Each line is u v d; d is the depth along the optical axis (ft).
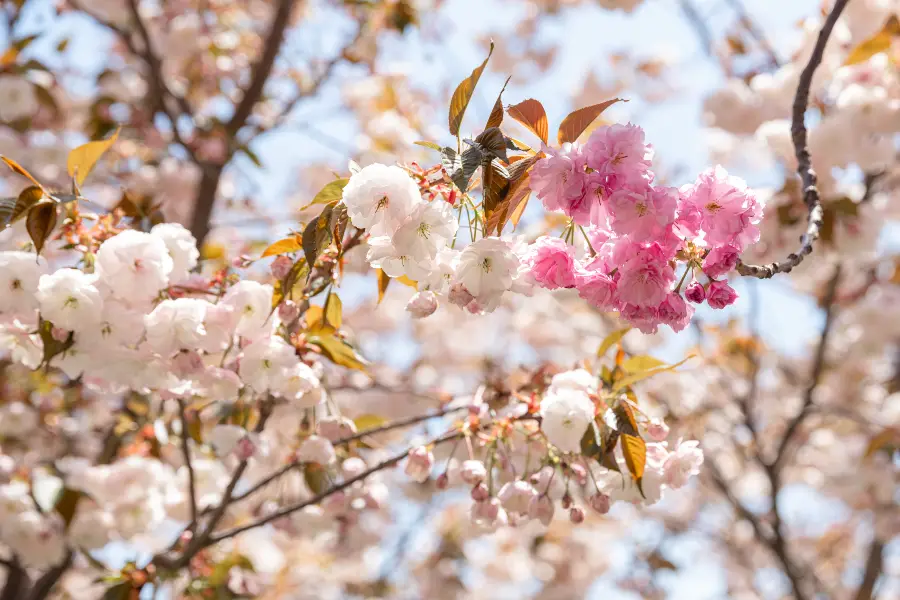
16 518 12.70
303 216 18.48
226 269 8.47
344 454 10.55
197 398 10.26
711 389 22.08
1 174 18.25
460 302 6.56
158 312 7.09
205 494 12.32
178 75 21.52
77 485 12.41
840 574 27.30
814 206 8.43
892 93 14.61
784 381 24.63
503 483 9.24
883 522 21.36
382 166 6.16
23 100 16.99
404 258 6.56
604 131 6.19
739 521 25.67
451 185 6.78
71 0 18.83
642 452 7.56
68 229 7.93
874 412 24.35
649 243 6.20
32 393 16.44
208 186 17.70
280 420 13.51
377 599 22.20
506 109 6.61
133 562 10.18
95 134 18.98
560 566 23.06
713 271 6.28
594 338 24.38
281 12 19.72
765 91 16.61
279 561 19.58
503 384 9.37
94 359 7.58
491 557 23.35
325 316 8.68
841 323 23.70
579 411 7.68
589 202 6.18
